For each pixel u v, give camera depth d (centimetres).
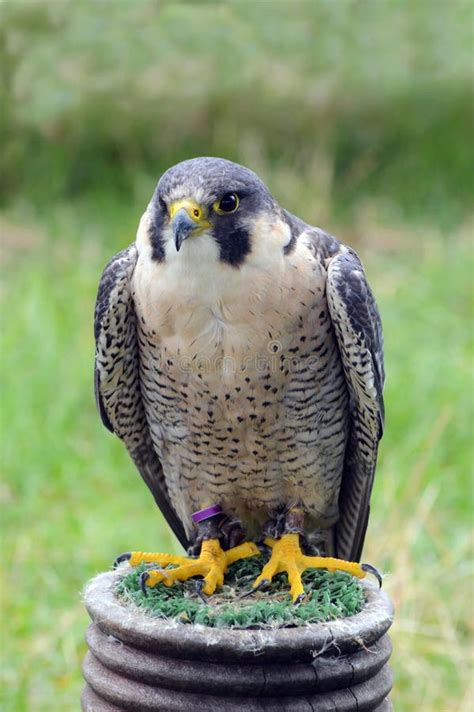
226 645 431
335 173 1983
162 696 439
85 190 1955
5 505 1138
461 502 1109
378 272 1648
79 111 1930
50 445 1215
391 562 977
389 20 1995
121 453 1231
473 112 2073
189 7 1914
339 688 447
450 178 1997
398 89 2052
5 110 1917
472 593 977
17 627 943
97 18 1889
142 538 1070
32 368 1346
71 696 866
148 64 1914
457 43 2086
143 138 1972
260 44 1936
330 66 1962
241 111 1964
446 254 1705
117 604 470
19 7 1859
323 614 465
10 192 1950
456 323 1479
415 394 1276
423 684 878
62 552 1048
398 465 1136
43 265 1656
